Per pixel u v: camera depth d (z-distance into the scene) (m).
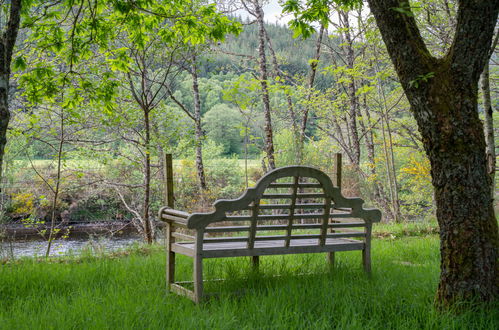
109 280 5.37
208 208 16.75
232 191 22.06
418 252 7.62
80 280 5.40
